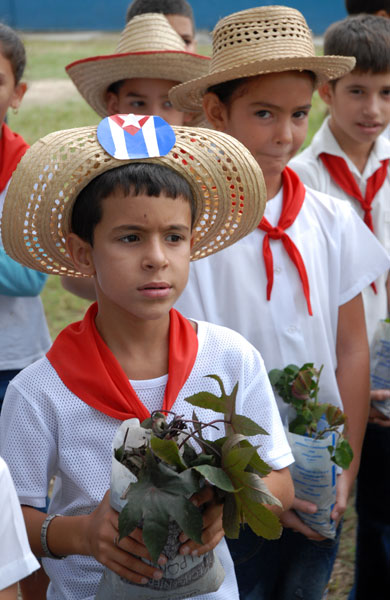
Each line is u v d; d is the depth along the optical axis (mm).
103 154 1865
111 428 1989
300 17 2729
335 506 2682
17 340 3242
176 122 3842
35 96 13344
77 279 3010
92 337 2018
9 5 16812
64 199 1943
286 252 2732
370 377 3053
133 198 1824
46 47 16578
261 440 2152
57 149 1905
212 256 2729
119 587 1766
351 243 2881
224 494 1679
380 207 3533
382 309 3383
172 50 3594
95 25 17312
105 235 1871
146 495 1569
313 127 10438
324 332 2766
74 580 2037
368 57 3311
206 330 2156
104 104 4023
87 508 1993
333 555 2715
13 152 3203
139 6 4656
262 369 2197
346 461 2445
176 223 1863
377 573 3312
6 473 1626
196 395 1770
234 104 2727
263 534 1639
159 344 2059
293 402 2531
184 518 1557
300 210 2814
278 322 2711
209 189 2045
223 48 2713
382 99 3428
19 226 1981
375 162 3529
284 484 2162
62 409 1984
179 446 1692
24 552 1633
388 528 3283
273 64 2561
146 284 1848
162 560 1678
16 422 1992
